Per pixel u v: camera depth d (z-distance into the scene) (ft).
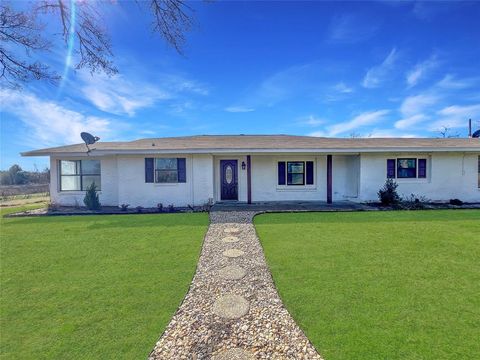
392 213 32.27
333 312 10.93
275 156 43.70
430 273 14.49
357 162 41.91
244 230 24.30
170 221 28.66
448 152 41.34
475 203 41.22
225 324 10.32
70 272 15.29
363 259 16.69
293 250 18.54
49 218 31.42
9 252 18.78
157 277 14.55
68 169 42.14
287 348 8.95
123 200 39.73
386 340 9.18
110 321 10.54
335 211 33.71
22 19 24.54
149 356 8.66
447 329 9.71
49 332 9.89
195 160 40.24
